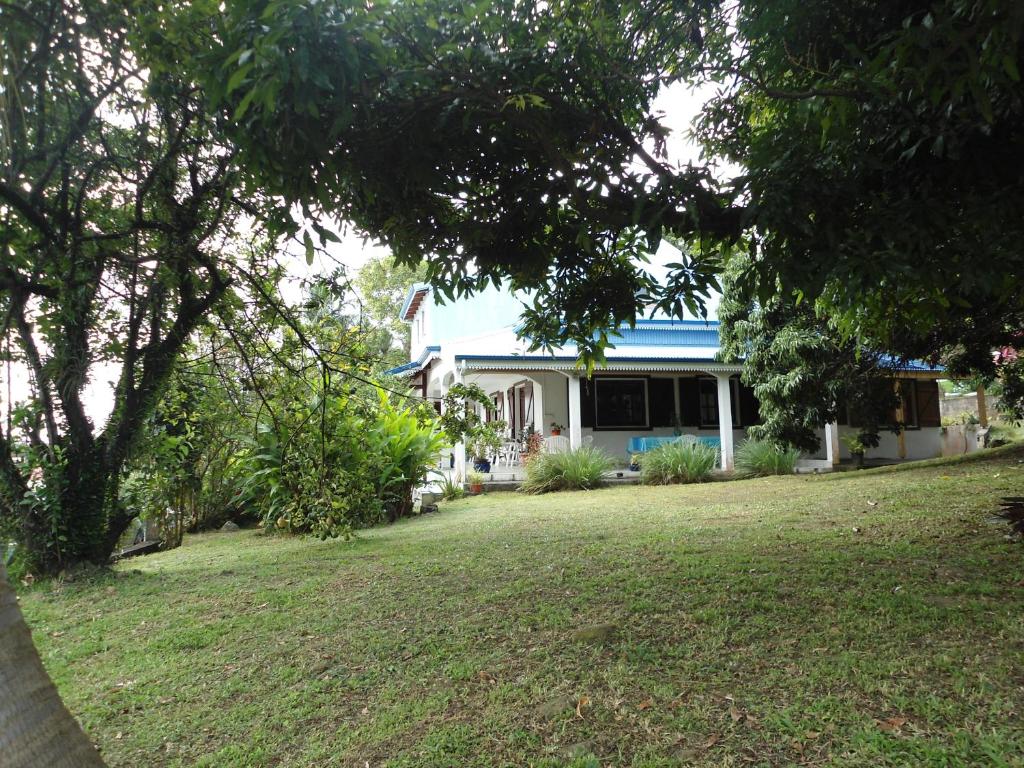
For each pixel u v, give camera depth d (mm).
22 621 1801
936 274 3836
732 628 4375
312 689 3961
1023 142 3828
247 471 10703
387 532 10000
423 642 4539
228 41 3277
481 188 5234
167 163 6273
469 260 5543
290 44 3084
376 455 10500
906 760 2773
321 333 7195
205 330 7430
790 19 4734
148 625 5520
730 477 15789
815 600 4816
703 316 5234
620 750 3053
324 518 7625
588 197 4824
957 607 4457
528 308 6574
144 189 6328
